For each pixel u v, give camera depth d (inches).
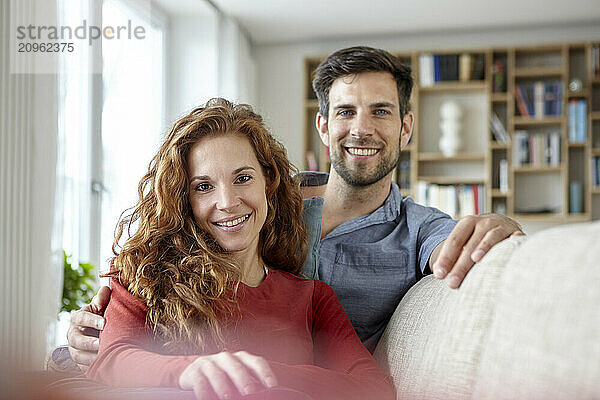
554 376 23.7
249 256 45.6
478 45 189.3
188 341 39.6
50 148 94.1
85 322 40.7
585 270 24.7
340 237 57.7
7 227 87.5
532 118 181.8
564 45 180.7
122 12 139.1
